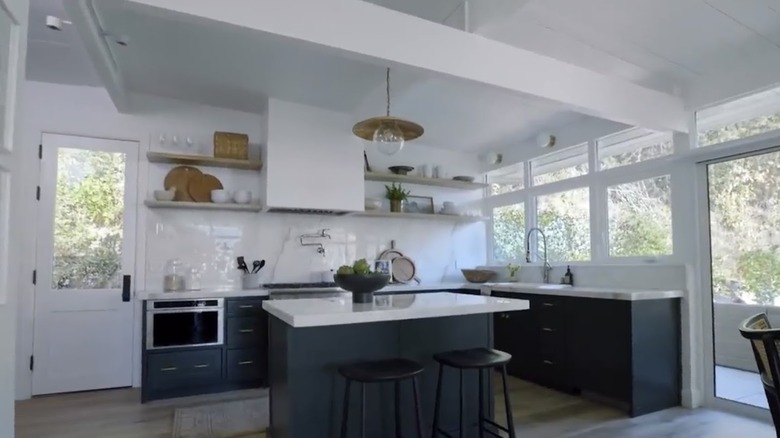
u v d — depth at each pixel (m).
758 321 1.59
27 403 3.74
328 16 2.38
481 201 6.13
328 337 2.50
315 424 2.44
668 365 3.60
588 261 4.64
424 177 5.42
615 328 3.54
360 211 4.83
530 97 3.08
